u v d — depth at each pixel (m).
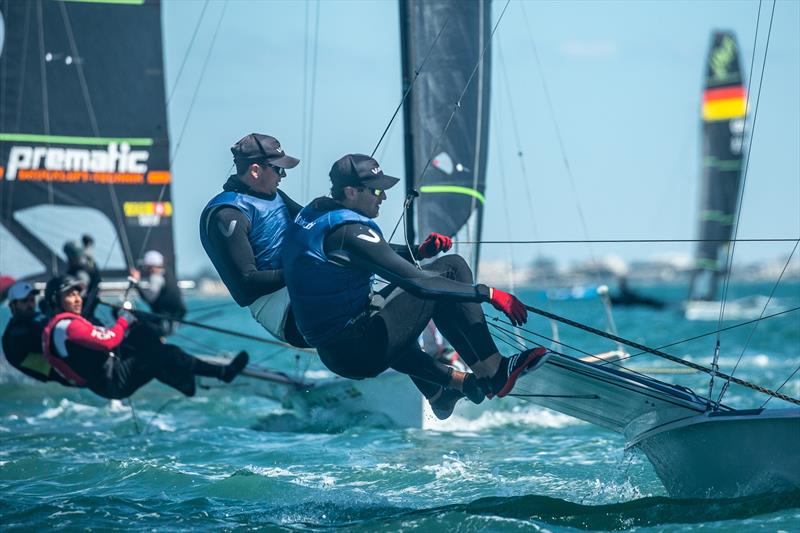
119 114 49.59
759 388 19.27
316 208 18.55
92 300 32.88
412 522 19.70
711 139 114.19
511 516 20.09
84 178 49.25
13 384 42.22
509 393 20.52
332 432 32.94
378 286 24.16
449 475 24.66
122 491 23.16
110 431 33.44
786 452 18.70
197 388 39.31
